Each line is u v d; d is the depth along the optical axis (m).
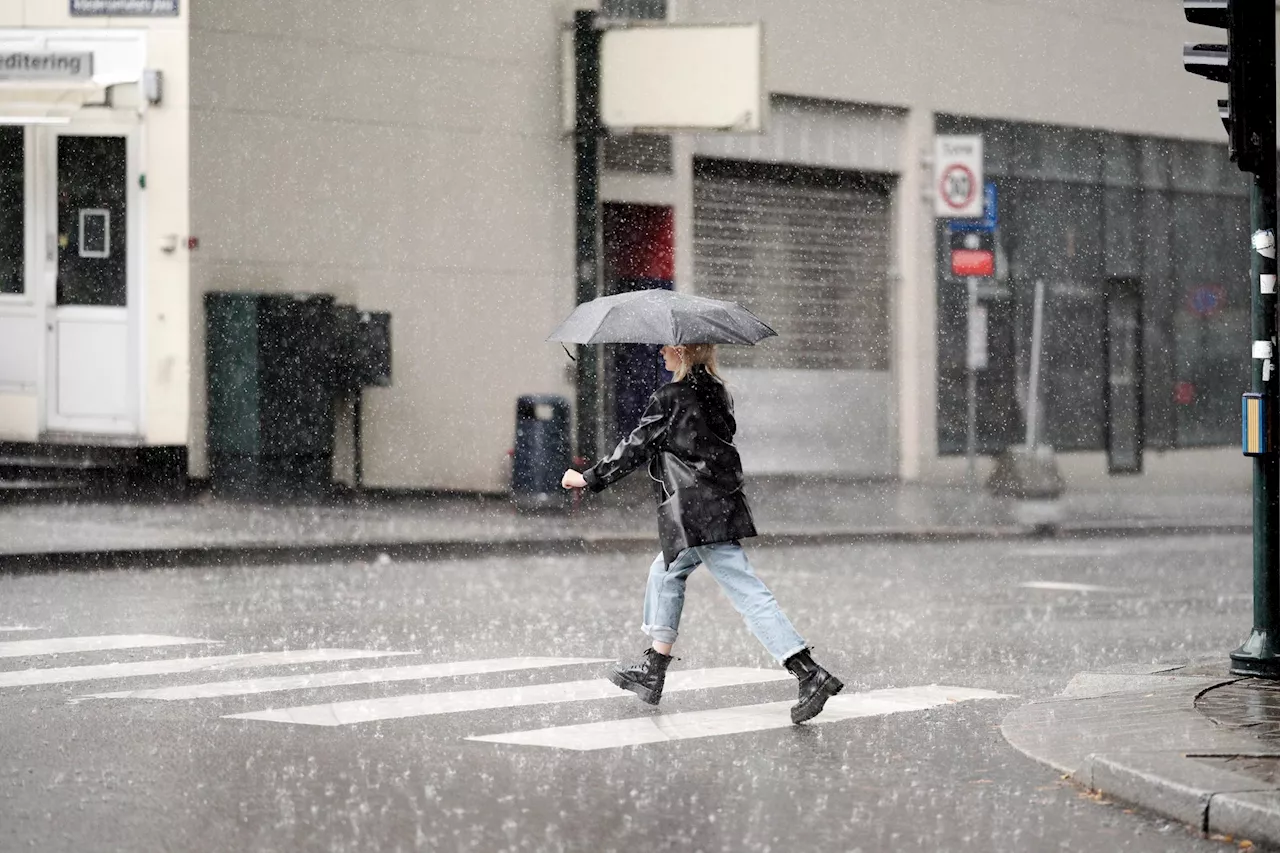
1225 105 21.31
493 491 50.66
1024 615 30.02
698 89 50.47
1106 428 67.00
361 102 48.09
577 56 50.91
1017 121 63.88
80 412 44.31
